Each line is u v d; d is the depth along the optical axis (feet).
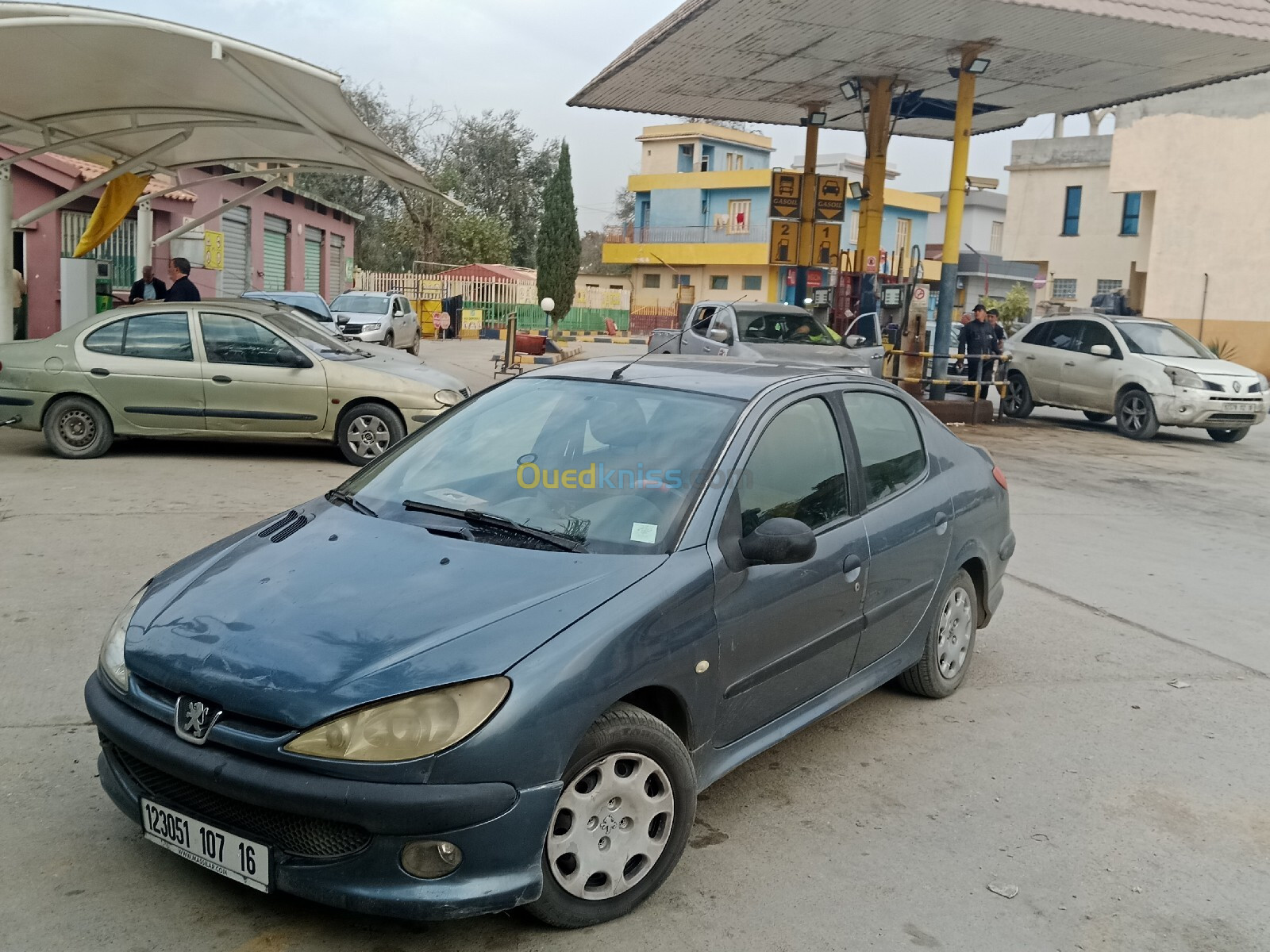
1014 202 117.70
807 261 64.13
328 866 9.14
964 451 17.65
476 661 9.43
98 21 29.60
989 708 16.78
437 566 11.00
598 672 9.81
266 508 26.91
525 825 9.31
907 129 75.51
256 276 86.17
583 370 14.90
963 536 16.43
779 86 62.34
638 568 10.97
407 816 8.89
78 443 32.32
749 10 45.50
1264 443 52.95
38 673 15.81
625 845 10.39
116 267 63.16
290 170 52.21
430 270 154.40
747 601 11.75
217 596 10.85
